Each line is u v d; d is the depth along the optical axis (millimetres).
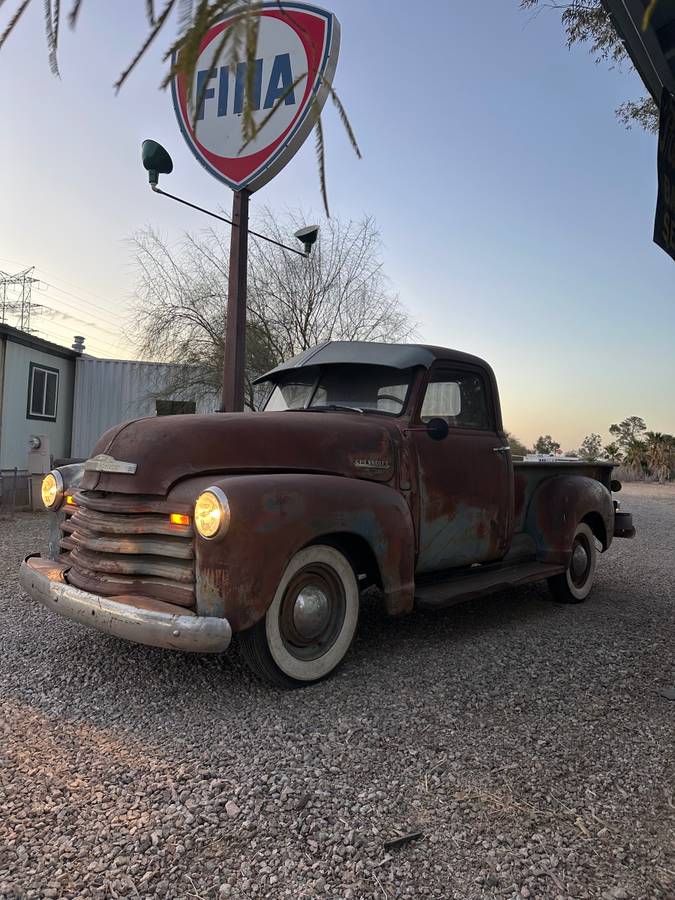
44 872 1993
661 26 2475
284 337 12828
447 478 4543
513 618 5230
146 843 2146
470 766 2699
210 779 2564
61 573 3738
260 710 3240
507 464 5094
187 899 1896
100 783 2521
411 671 3850
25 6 825
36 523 9930
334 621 3746
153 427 3625
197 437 3568
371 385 4676
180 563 3303
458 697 3453
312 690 3523
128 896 1902
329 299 13133
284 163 5852
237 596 3168
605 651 4309
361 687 3576
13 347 12992
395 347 4699
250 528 3189
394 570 3877
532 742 2934
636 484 36812
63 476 4238
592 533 6020
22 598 5398
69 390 15109
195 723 3082
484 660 4082
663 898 1918
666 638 4641
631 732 3057
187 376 13422
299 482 3479
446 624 4996
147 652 4090
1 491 11398
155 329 12969
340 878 1994
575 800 2451
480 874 2018
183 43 742
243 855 2096
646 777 2631
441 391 4691
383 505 3855
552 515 5477
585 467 6172
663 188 2811
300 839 2184
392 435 4262
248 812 2332
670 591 6453
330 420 4121
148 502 3404
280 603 3465
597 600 5992
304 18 4598
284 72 4781
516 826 2273
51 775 2578
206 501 3170
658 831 2258
